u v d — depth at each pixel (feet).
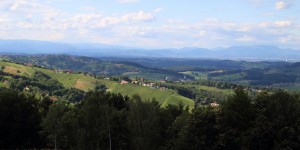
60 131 266.36
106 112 252.62
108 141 256.93
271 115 235.40
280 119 225.76
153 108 267.39
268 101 242.17
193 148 247.29
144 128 255.50
